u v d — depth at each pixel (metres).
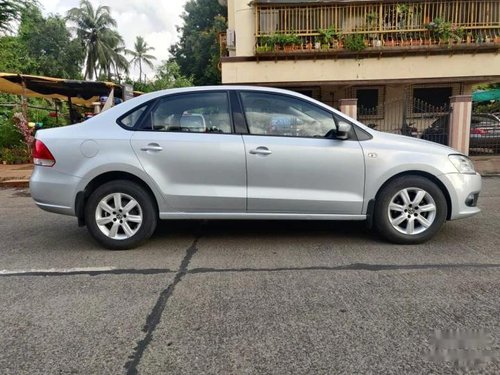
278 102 4.85
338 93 16.19
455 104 12.02
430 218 4.84
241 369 2.59
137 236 4.80
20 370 2.61
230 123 4.79
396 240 4.87
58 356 2.75
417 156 4.76
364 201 4.78
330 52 13.78
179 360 2.68
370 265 4.26
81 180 4.67
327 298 3.52
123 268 4.28
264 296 3.57
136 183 4.77
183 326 3.09
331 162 4.71
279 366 2.62
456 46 13.56
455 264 4.25
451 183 4.78
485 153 13.23
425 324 3.08
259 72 14.23
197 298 3.55
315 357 2.70
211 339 2.92
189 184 4.72
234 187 4.73
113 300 3.54
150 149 4.67
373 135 4.87
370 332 2.98
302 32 14.01
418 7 13.73
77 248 4.98
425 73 13.97
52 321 3.20
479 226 5.67
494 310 3.28
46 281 3.97
